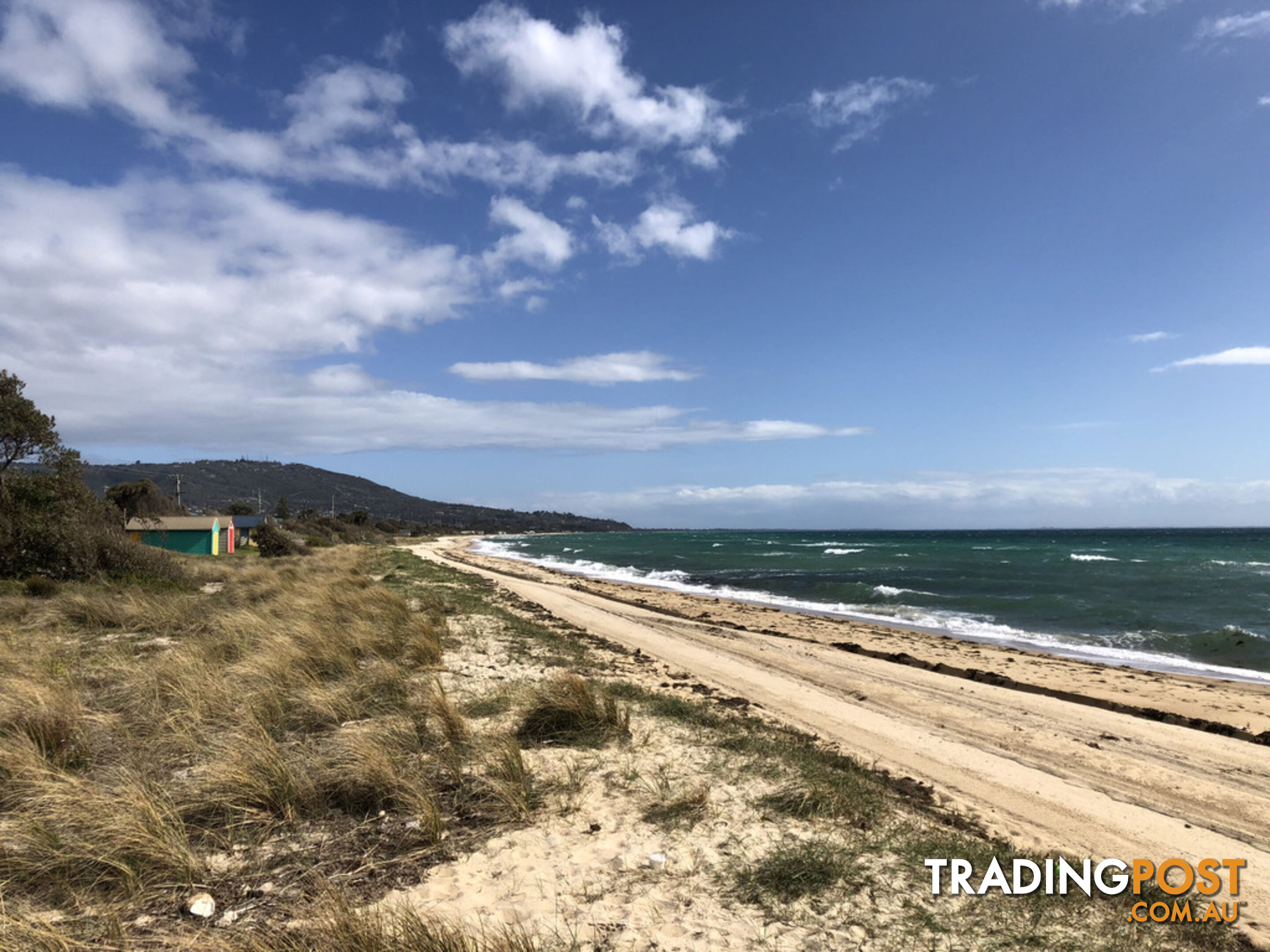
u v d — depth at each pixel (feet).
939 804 20.65
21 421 73.41
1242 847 18.80
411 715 23.44
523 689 28.32
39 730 18.20
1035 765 25.46
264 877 13.30
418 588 73.31
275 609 43.50
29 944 10.25
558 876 13.85
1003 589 97.09
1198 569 130.82
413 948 10.51
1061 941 12.50
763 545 296.71
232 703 22.68
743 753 22.47
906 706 33.86
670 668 40.70
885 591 92.38
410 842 14.99
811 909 13.03
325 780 17.16
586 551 247.91
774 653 48.01
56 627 37.22
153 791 15.74
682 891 13.46
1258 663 50.39
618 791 18.56
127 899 12.20
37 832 13.29
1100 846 18.47
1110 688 40.06
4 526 58.08
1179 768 25.64
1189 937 13.24
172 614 40.91
